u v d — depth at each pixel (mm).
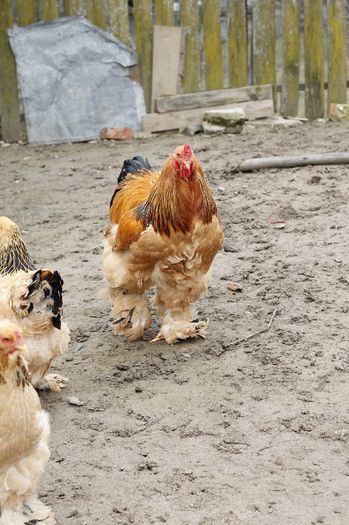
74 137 14820
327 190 10477
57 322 5676
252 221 9734
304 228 9352
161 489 5035
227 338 7027
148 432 5695
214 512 4781
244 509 4793
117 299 7102
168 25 14617
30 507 4656
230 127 14281
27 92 14641
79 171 12625
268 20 14617
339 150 12375
